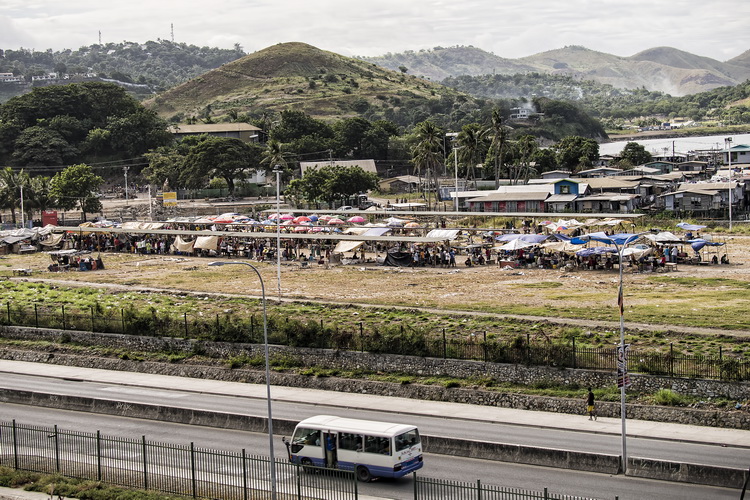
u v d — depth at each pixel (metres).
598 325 106.94
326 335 106.25
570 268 157.12
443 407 88.69
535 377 91.88
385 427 67.62
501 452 72.19
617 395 85.94
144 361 111.88
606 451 72.00
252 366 106.44
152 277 167.00
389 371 99.81
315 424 69.56
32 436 79.94
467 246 177.25
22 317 128.38
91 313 127.69
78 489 65.75
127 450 75.88
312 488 64.19
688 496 62.22
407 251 175.25
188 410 86.44
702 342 96.94
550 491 63.69
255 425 82.81
